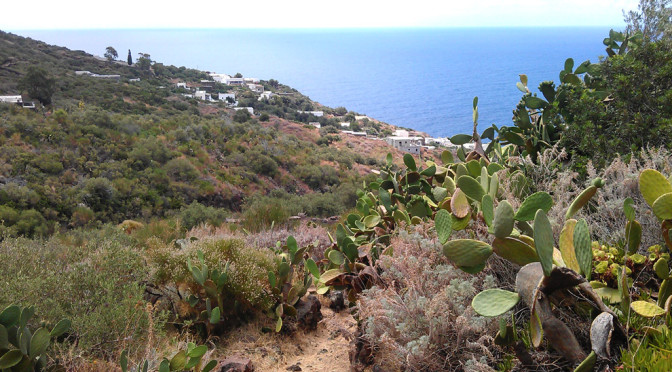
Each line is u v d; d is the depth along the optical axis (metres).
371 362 2.40
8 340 2.25
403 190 3.64
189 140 36.56
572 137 3.31
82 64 97.12
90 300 2.90
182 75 123.56
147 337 2.81
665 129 2.84
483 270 2.19
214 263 3.41
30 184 22.14
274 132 52.34
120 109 57.88
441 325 1.90
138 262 3.45
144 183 27.56
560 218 2.30
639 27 4.18
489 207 1.99
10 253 3.46
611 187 2.48
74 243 6.62
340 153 53.28
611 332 1.43
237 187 32.91
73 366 2.44
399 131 99.00
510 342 1.79
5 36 98.44
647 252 2.13
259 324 3.39
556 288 1.60
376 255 3.30
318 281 3.86
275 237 5.67
